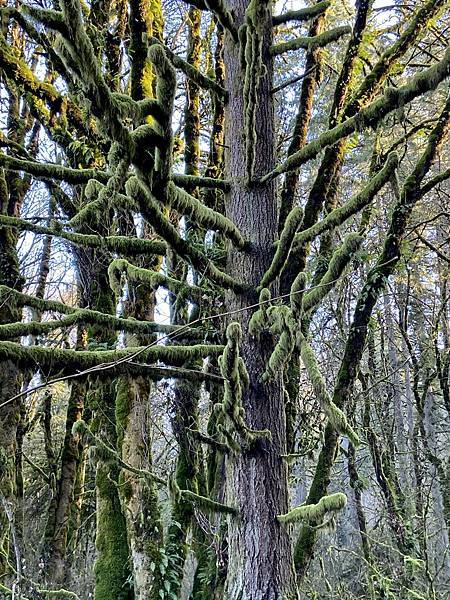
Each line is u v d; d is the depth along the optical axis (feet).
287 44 13.24
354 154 30.45
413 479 36.94
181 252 9.95
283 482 10.80
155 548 17.43
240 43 12.34
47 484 31.45
